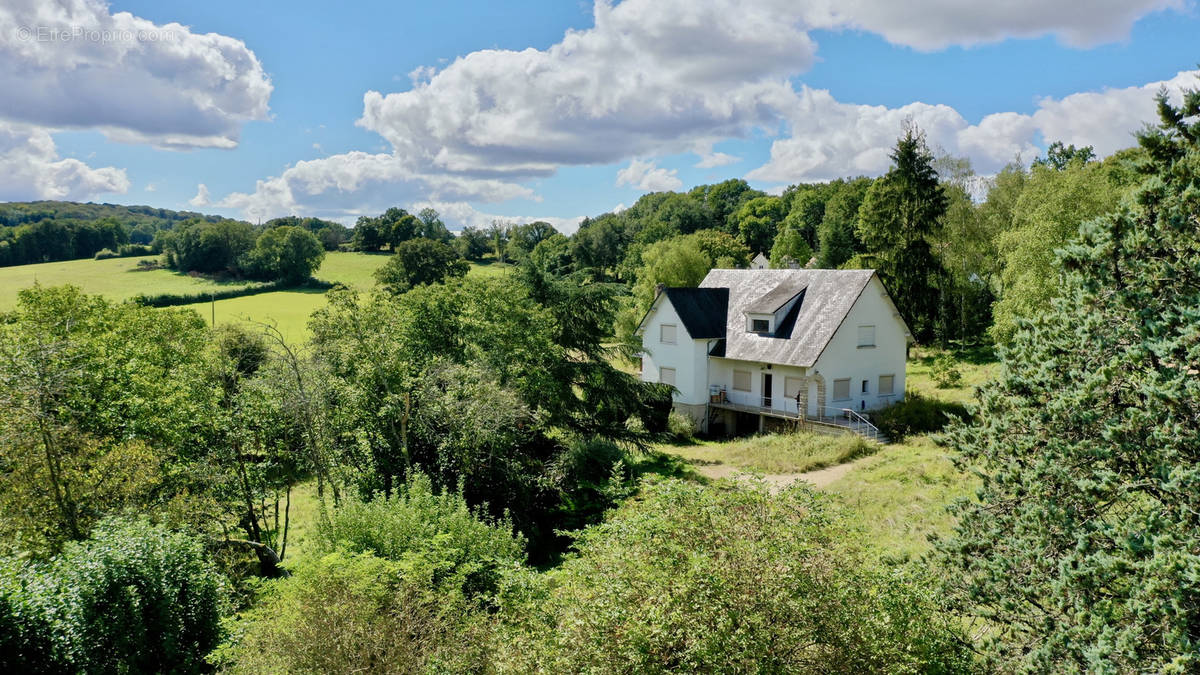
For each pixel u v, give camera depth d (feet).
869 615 26.17
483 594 46.91
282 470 75.92
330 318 82.79
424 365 81.51
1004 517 33.06
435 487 74.79
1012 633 31.04
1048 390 31.32
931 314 174.91
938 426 105.50
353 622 36.22
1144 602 24.04
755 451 99.81
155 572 47.16
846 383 115.85
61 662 39.70
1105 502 29.58
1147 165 30.94
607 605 25.71
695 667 23.98
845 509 31.27
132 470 59.06
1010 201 160.56
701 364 128.36
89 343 76.18
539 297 98.12
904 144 167.02
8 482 54.13
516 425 82.12
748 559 26.09
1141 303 28.35
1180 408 25.77
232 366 76.33
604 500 78.02
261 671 36.14
